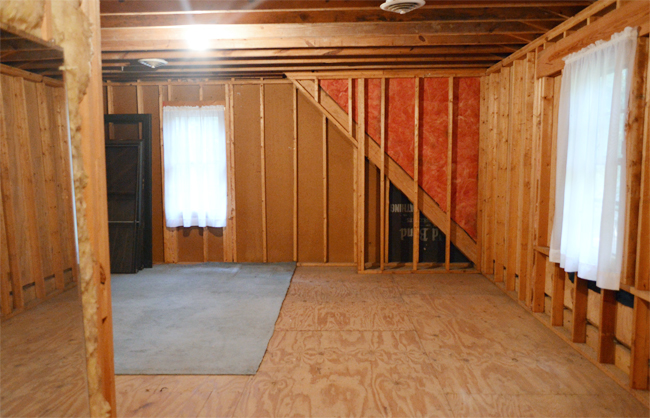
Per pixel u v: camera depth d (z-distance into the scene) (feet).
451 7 11.25
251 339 11.92
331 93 19.29
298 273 19.60
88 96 4.59
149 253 20.51
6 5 3.86
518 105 15.33
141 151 20.18
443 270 19.58
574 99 10.79
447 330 12.59
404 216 20.61
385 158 19.49
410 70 18.78
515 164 15.67
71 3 4.44
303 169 20.70
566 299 12.45
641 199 8.74
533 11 12.17
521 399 8.89
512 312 14.16
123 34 13.80
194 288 17.03
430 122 19.25
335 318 13.65
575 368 10.25
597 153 9.83
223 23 12.75
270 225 21.13
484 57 16.55
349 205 20.79
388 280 18.25
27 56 4.33
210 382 9.61
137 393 9.15
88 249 4.69
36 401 5.29
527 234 14.60
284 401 8.83
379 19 12.75
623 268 9.53
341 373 10.00
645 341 8.98
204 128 20.47
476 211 19.48
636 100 8.95
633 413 8.39
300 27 13.61
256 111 20.61
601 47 9.69
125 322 13.32
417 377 9.80
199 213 20.83
